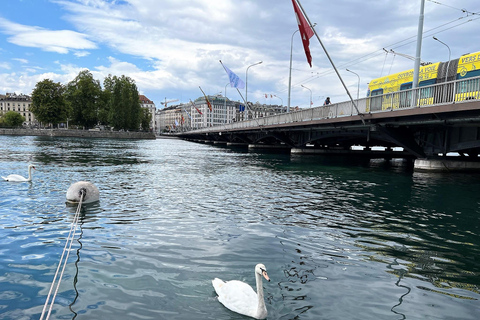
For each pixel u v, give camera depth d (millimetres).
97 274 6070
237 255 7230
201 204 12383
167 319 4680
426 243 8609
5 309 4816
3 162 24359
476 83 16594
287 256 7297
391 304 5359
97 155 34750
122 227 9086
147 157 35281
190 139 137375
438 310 5230
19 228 8711
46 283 5668
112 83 120438
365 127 27469
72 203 11766
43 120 96500
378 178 22344
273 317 4777
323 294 5586
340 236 8969
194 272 6273
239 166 28531
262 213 11305
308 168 28469
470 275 6629
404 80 26594
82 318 4656
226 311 4949
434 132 24953
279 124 40438
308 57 20297
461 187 18625
